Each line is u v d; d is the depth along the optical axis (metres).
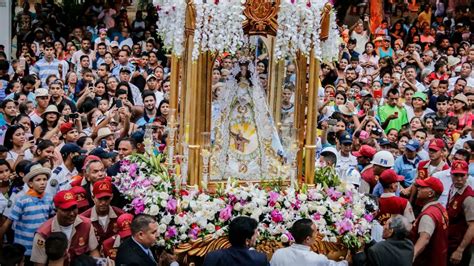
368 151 14.05
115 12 26.67
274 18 11.04
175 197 11.02
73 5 26.48
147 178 11.35
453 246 12.13
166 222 10.62
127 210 11.12
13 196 11.48
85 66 21.17
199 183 11.10
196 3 10.68
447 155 15.38
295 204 10.98
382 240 10.55
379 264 10.07
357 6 27.31
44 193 11.31
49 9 26.17
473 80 22.00
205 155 11.01
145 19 26.20
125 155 12.73
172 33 11.54
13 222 11.31
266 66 12.19
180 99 12.24
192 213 10.73
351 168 13.62
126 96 16.97
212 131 11.34
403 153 15.20
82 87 19.47
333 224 11.11
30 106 16.27
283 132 11.61
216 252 9.34
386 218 11.57
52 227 10.18
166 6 11.60
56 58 21.97
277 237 10.86
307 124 11.39
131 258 9.53
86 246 10.43
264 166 11.55
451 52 25.05
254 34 11.09
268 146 11.61
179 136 11.95
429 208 11.51
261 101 11.59
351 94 19.38
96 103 17.41
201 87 10.96
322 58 11.40
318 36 11.03
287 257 9.64
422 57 24.55
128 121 15.12
